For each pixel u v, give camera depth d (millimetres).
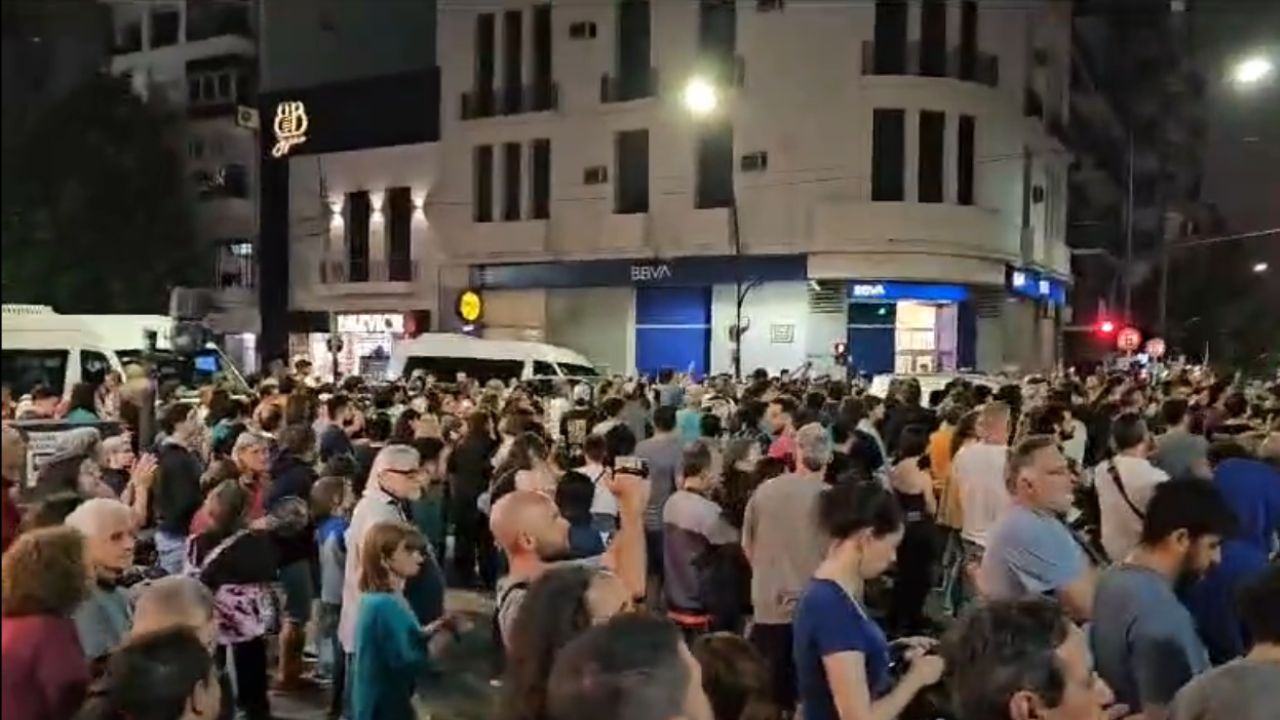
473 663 8250
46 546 3127
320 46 39594
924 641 4055
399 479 6324
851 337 30328
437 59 37156
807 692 3787
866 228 29641
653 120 32781
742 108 31359
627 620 2219
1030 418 9383
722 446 8414
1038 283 34656
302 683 8039
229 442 9648
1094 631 3863
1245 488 6090
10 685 2730
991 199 31562
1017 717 2609
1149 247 42188
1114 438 6520
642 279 32500
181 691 3205
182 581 4043
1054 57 36969
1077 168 42500
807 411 10594
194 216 33344
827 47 30438
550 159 34688
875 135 30469
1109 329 36156
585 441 8336
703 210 31703
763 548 5895
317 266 39094
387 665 5074
